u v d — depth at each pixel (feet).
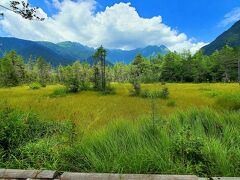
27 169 13.08
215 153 13.28
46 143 16.30
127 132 16.44
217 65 317.83
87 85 156.66
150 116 20.62
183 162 13.07
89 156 13.75
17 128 17.57
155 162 12.80
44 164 13.84
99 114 51.49
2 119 17.94
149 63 375.25
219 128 18.47
